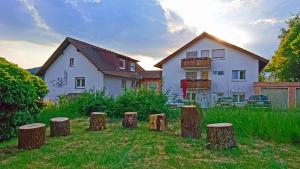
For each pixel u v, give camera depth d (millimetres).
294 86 26500
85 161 5590
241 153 6266
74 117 11898
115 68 34281
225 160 5715
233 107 10906
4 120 8328
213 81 31797
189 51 33281
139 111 11406
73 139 7633
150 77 38875
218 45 31797
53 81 33469
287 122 8328
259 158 5941
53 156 6039
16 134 8578
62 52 33125
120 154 5941
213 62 31938
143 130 8836
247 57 30422
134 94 12094
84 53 31766
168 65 34375
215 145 6414
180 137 7680
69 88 32531
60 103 13828
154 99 11703
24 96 8750
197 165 5344
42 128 7051
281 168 5355
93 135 8117
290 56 36625
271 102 11102
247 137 8250
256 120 8797
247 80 30250
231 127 6598
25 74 9477
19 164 5578
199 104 11133
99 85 31031
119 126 9703
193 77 33000
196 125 7695
